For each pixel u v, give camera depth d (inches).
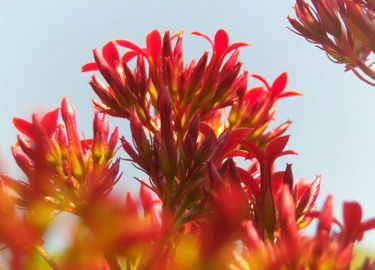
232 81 12.6
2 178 10.5
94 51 12.6
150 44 12.6
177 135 12.5
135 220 9.6
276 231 11.4
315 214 11.8
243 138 11.8
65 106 12.1
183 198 11.8
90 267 9.5
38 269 10.1
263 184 11.5
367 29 13.4
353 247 10.6
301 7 13.9
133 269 11.0
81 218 9.6
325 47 13.9
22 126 11.6
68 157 11.8
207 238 10.3
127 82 12.6
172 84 12.5
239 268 10.5
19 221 9.9
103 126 12.1
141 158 12.0
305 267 10.6
